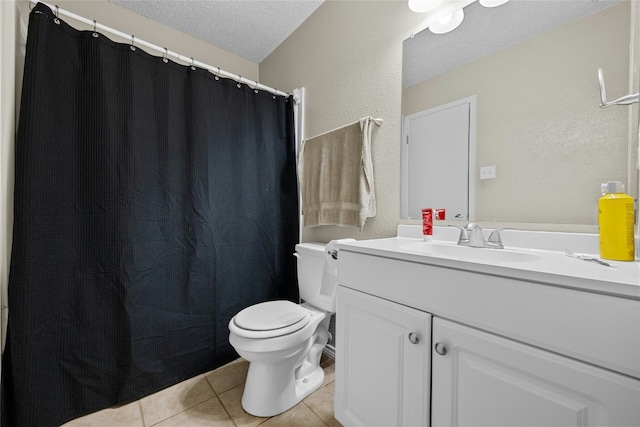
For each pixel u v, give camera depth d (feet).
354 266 3.23
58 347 3.73
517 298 1.95
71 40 3.87
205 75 5.10
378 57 4.72
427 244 3.51
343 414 3.32
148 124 4.49
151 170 4.51
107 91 4.10
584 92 2.79
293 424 3.82
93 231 4.01
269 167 6.06
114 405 4.13
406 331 2.64
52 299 3.67
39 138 3.50
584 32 2.79
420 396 2.52
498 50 3.40
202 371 4.99
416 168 4.20
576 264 2.18
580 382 1.69
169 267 4.68
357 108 5.06
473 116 3.60
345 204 4.90
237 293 5.57
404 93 4.36
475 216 3.59
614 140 2.62
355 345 3.18
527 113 3.16
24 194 3.37
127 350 4.19
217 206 5.25
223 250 5.37
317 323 4.53
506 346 1.99
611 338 1.60
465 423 2.24
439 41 3.96
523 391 1.92
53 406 3.67
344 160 4.95
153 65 4.58
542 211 3.06
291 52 6.59
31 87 3.43
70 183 3.83
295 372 4.48
